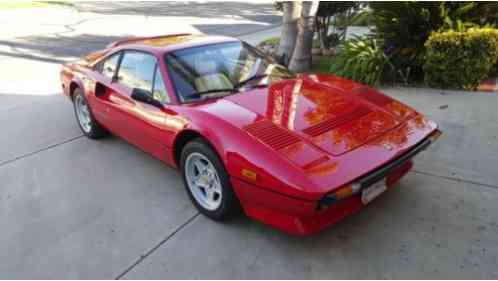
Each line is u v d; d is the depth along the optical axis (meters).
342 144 2.40
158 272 2.42
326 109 2.80
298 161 2.25
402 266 2.34
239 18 16.16
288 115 2.70
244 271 2.39
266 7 20.55
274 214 2.41
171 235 2.78
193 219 2.96
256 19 15.83
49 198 3.39
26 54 9.88
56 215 3.12
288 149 2.34
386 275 2.28
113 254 2.62
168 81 3.16
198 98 3.03
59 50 10.27
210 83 3.15
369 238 2.60
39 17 16.84
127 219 3.01
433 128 2.79
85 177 3.73
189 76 3.16
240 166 2.40
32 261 2.60
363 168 2.25
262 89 3.13
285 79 3.42
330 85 3.28
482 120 4.35
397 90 5.68
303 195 2.12
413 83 5.98
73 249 2.70
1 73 8.15
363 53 6.05
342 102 2.92
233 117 2.66
